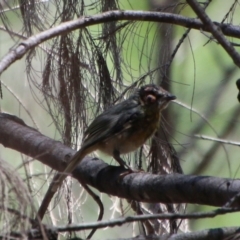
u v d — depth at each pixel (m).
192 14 15.45
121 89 10.66
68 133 10.30
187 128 16.61
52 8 11.30
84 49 10.44
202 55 17.20
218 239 6.61
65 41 10.13
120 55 10.44
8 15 12.84
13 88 13.83
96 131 9.94
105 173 9.18
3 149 13.93
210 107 17.14
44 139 10.11
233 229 6.68
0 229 5.82
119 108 10.14
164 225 9.81
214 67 17.28
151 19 9.48
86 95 10.32
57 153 9.77
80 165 9.53
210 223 16.34
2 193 5.87
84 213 13.82
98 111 10.37
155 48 12.67
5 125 10.59
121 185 8.84
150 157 10.25
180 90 16.64
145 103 10.12
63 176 8.98
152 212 9.95
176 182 8.05
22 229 5.79
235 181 7.54
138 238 6.52
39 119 13.70
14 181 5.96
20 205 5.88
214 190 7.62
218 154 17.11
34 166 11.65
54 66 10.45
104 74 10.32
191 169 16.80
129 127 9.95
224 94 17.33
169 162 9.91
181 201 8.15
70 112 10.30
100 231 13.92
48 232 6.05
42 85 10.32
